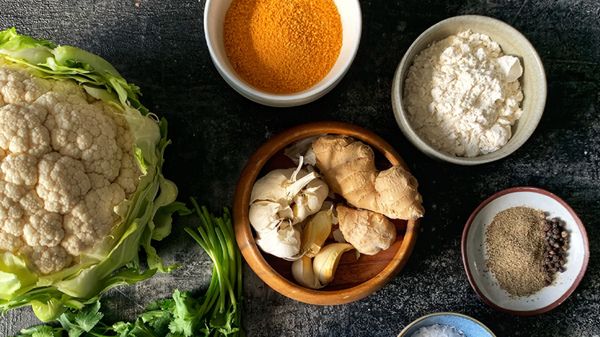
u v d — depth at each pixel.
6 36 0.34
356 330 0.40
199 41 0.39
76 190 0.31
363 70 0.40
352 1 0.35
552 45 0.40
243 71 0.36
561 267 0.39
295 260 0.37
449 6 0.40
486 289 0.40
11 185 0.30
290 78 0.36
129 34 0.39
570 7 0.40
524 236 0.39
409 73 0.38
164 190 0.36
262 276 0.37
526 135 0.36
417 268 0.40
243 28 0.36
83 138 0.31
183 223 0.39
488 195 0.40
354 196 0.36
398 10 0.40
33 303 0.33
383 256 0.38
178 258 0.40
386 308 0.40
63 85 0.32
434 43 0.37
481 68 0.36
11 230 0.30
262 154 0.37
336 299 0.36
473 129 0.36
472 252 0.39
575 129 0.40
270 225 0.36
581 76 0.40
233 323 0.38
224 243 0.38
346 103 0.40
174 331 0.37
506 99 0.37
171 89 0.39
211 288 0.38
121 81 0.33
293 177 0.36
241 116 0.40
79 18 0.39
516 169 0.40
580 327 0.40
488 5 0.40
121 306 0.39
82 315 0.37
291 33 0.35
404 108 0.38
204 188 0.40
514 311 0.38
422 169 0.40
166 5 0.39
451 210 0.40
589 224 0.40
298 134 0.37
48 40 0.39
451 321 0.38
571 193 0.40
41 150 0.30
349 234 0.37
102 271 0.32
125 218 0.32
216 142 0.40
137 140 0.32
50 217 0.30
